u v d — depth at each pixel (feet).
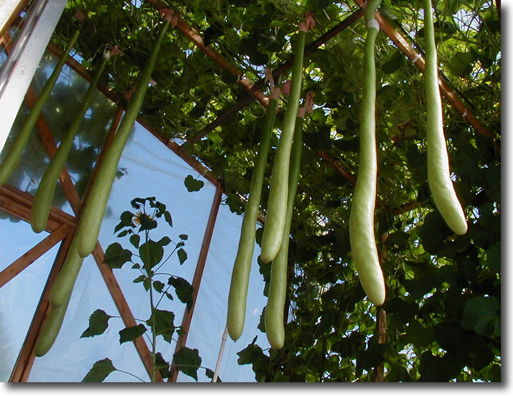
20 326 6.39
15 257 6.54
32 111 3.77
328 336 6.91
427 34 2.68
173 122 7.98
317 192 7.48
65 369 6.65
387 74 5.52
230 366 8.34
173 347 7.73
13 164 3.43
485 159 5.37
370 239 2.02
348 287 7.05
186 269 8.31
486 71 5.39
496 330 4.28
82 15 6.57
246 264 2.76
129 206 7.93
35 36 2.56
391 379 5.86
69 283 3.27
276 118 6.65
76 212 7.25
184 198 8.62
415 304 5.74
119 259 7.20
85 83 7.73
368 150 2.28
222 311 8.57
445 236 5.32
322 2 4.63
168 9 4.90
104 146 7.88
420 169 5.94
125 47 6.82
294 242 8.16
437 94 2.41
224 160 8.33
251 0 5.29
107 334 7.15
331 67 5.77
